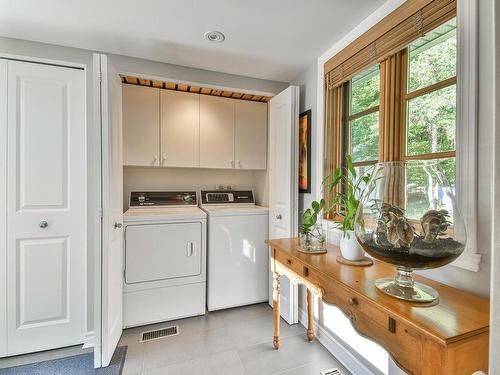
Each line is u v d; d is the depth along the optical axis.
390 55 1.35
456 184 1.03
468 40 0.99
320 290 1.26
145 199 2.53
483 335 0.74
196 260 2.27
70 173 1.85
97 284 1.61
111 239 1.69
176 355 1.76
